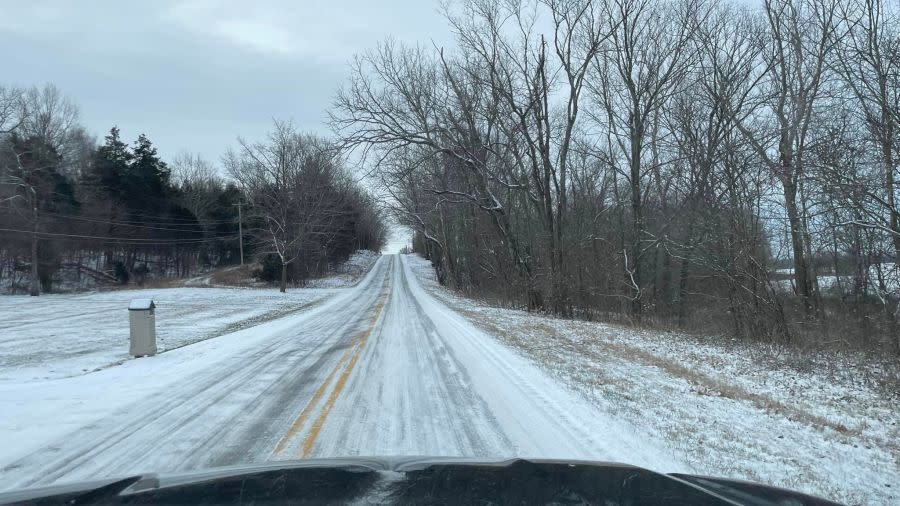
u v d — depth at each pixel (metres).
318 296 44.31
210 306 32.28
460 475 3.17
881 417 8.92
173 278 71.25
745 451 6.49
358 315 25.39
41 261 54.84
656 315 28.20
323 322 22.06
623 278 28.80
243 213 80.44
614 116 31.45
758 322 18.83
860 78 14.29
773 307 18.41
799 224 17.86
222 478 3.10
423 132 27.73
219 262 82.88
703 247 21.92
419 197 39.06
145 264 70.69
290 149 54.97
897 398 10.49
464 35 27.59
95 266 64.69
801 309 18.92
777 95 22.56
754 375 12.57
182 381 10.13
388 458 3.73
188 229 73.94
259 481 3.03
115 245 64.06
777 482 5.49
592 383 10.16
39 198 56.72
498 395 9.01
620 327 23.69
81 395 9.00
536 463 3.53
